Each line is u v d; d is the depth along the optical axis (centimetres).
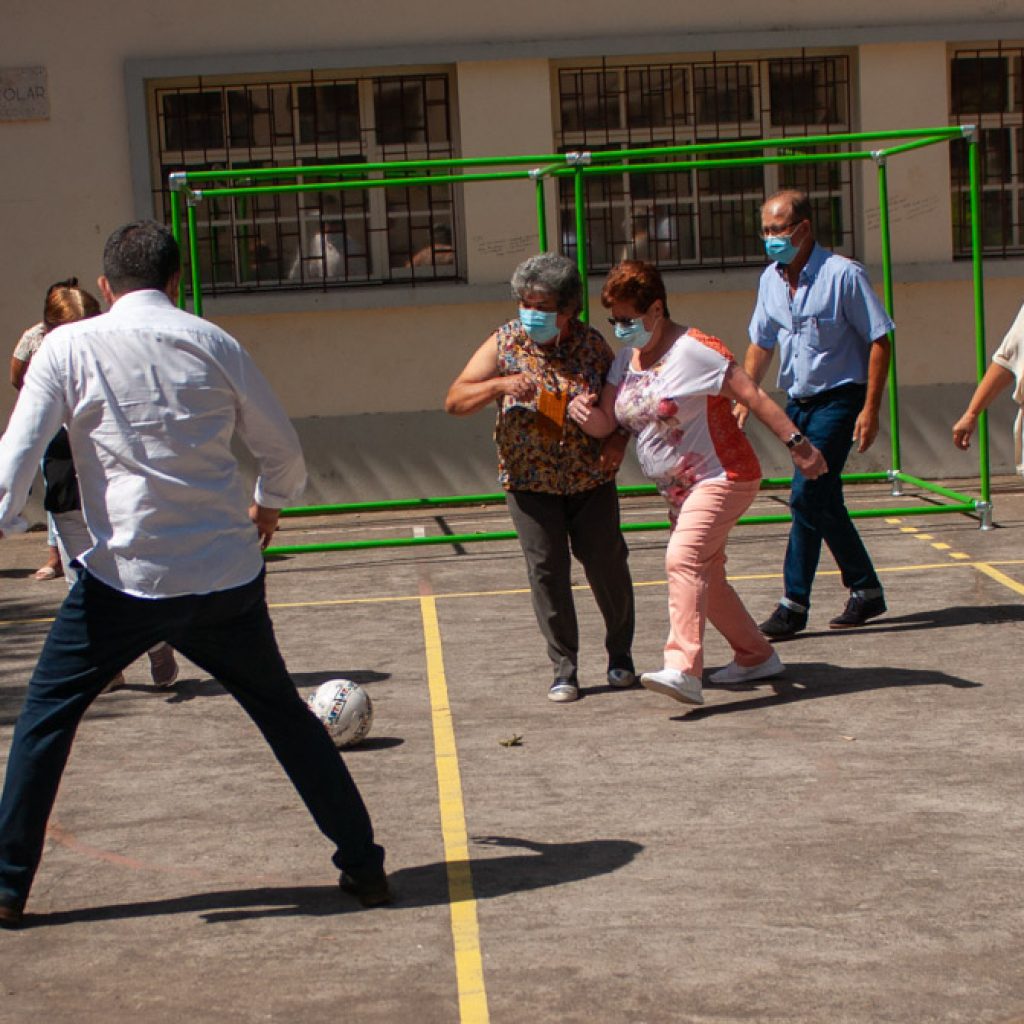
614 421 590
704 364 566
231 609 393
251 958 385
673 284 1205
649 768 527
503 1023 345
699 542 571
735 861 437
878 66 1202
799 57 1220
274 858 455
